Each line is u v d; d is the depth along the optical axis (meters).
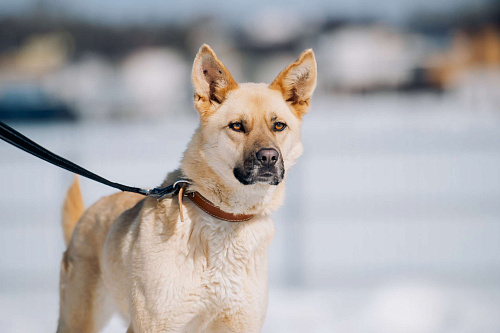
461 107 32.84
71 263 4.45
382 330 6.07
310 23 59.97
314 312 6.60
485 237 8.70
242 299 3.78
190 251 3.70
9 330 6.09
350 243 8.65
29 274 7.67
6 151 15.46
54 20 60.78
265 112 3.94
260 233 3.88
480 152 13.84
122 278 3.96
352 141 14.80
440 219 9.57
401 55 51.31
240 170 3.77
